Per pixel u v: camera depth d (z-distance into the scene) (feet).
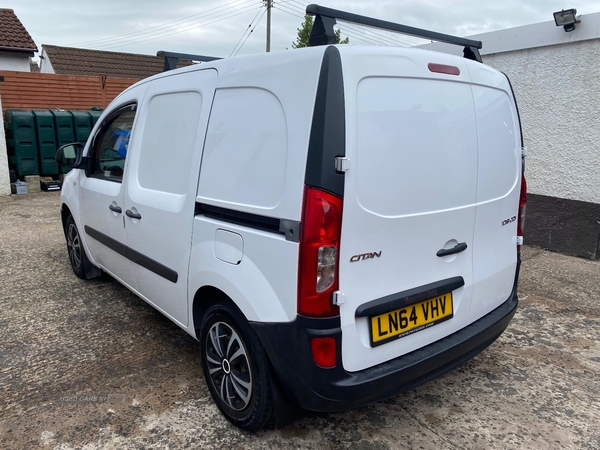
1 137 29.45
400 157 6.93
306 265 6.40
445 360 7.76
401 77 6.93
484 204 8.43
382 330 7.07
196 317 9.01
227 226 7.64
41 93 38.17
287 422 7.77
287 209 6.60
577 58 16.74
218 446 7.85
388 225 6.89
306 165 6.36
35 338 11.43
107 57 86.22
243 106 7.55
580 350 11.02
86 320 12.42
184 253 8.78
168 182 9.38
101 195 12.12
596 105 16.43
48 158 31.96
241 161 7.48
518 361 10.54
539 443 7.96
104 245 12.60
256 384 7.51
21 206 27.04
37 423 8.35
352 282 6.65
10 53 56.85
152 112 10.24
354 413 8.74
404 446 7.88
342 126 6.25
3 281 15.16
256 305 7.07
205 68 8.67
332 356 6.59
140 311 12.98
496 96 8.71
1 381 9.62
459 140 7.82
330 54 6.29
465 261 8.24
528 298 13.88
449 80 7.66
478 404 9.01
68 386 9.46
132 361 10.42
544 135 18.11
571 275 15.69
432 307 7.75
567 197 17.67
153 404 8.93
